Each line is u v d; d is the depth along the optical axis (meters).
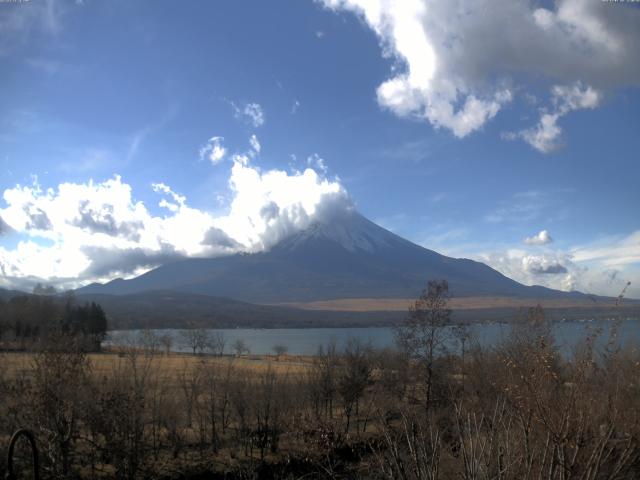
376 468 17.84
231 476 30.08
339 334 194.00
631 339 10.88
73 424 26.00
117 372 30.25
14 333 60.66
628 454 9.47
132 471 27.00
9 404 24.92
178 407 34.44
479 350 31.25
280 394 35.88
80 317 94.00
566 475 9.28
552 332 18.03
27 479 24.31
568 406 9.31
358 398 39.12
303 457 30.11
